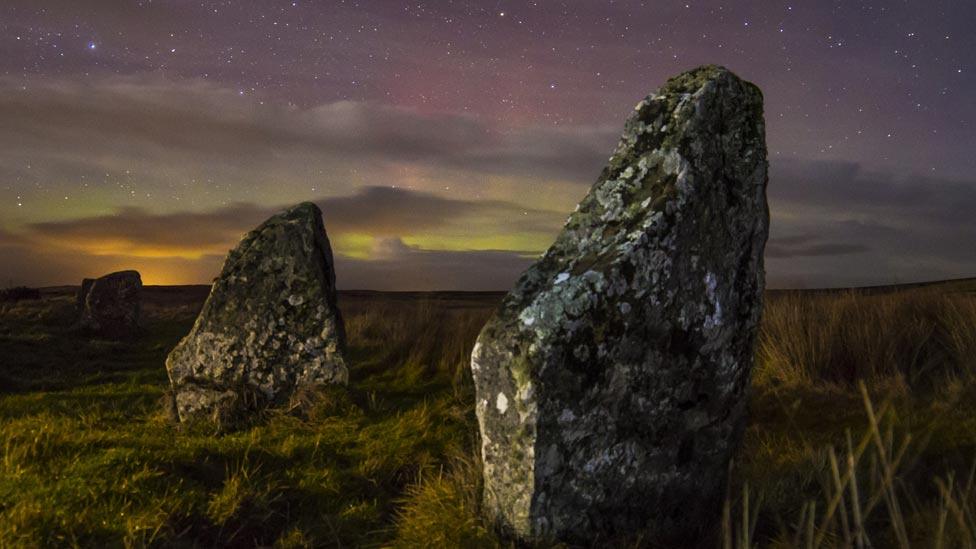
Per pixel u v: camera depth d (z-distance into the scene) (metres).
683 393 4.12
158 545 3.94
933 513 3.39
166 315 20.36
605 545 3.84
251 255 7.70
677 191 4.09
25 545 3.82
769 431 5.83
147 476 4.70
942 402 6.03
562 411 3.75
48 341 13.76
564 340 3.75
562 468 3.79
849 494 3.95
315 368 7.48
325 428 6.61
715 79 4.45
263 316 7.52
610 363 3.86
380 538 4.25
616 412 3.91
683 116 4.32
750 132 4.53
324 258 8.13
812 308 8.99
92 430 6.43
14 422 6.36
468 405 7.09
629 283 3.91
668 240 4.01
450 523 4.04
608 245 4.09
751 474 4.52
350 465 5.54
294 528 4.35
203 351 7.49
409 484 5.02
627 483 3.98
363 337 12.55
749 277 4.46
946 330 8.54
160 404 7.72
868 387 7.05
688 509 4.22
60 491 4.48
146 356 13.10
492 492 3.94
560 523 3.81
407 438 6.02
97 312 15.94
